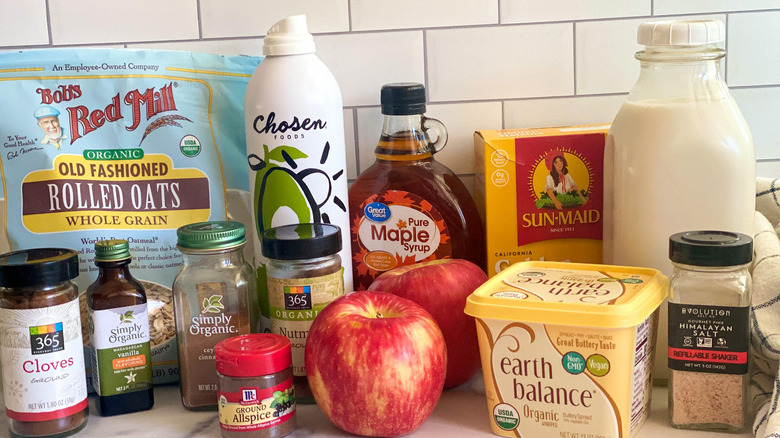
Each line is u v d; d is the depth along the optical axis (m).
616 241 0.88
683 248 0.75
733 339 0.76
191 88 0.96
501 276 0.84
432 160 1.01
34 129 0.94
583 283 0.80
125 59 0.95
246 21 1.04
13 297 0.80
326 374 0.77
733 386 0.77
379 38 1.05
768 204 0.99
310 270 0.85
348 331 0.76
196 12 1.03
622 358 0.73
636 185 0.85
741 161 0.82
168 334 0.96
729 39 1.04
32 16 1.02
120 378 0.87
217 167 0.97
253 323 0.94
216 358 0.79
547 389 0.76
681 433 0.79
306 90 0.89
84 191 0.94
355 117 1.07
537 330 0.75
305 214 0.92
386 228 0.99
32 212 0.94
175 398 0.93
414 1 1.04
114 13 1.03
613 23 1.04
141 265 0.96
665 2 1.03
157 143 0.96
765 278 0.85
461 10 1.04
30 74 0.93
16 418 0.82
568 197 0.95
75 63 0.94
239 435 0.78
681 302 0.77
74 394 0.83
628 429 0.75
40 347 0.80
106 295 0.86
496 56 1.05
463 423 0.83
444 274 0.88
